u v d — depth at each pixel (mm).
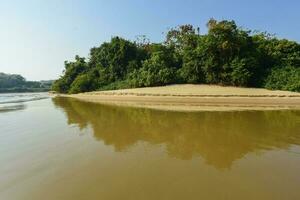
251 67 48312
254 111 23281
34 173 8352
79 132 15258
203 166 8617
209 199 6195
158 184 7137
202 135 13656
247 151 10422
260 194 6410
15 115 24562
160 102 35312
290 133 13766
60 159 9773
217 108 26359
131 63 68125
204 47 50125
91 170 8422
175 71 55625
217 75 50219
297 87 41156
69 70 85250
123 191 6758
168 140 12648
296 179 7289
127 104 34219
